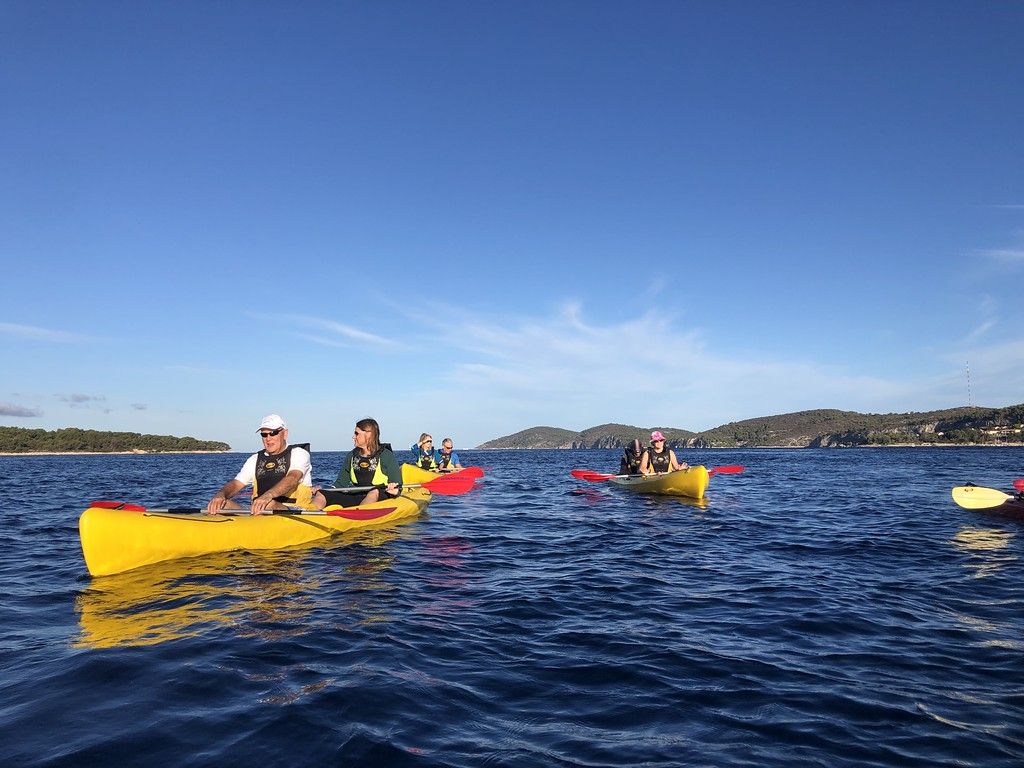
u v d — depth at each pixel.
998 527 8.39
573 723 2.59
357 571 5.45
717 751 2.36
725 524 8.94
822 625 4.03
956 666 3.29
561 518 9.71
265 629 3.76
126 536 5.30
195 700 2.71
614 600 4.65
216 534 5.95
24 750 2.24
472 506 11.77
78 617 4.04
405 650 3.43
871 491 15.19
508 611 4.30
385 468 8.32
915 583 5.22
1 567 5.74
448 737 2.43
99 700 2.70
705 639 3.73
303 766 2.16
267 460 6.81
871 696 2.90
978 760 2.31
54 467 40.09
